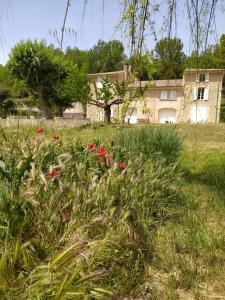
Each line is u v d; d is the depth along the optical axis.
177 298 2.14
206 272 2.43
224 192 4.55
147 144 4.88
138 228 2.92
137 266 2.36
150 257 2.65
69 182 2.69
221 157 8.08
